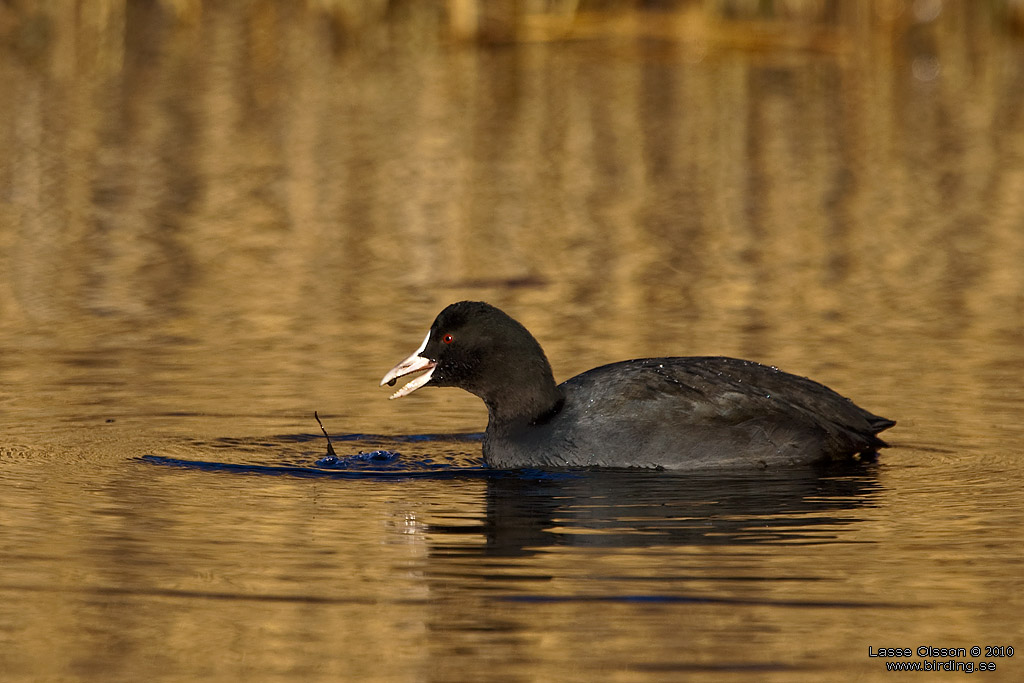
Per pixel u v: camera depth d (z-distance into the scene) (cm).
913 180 2361
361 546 966
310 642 814
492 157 2467
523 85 3003
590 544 971
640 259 1914
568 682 766
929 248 1975
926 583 890
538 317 1642
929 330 1586
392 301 1720
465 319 1216
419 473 1163
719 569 917
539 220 2111
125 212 2133
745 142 2606
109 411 1303
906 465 1160
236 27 3372
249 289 1777
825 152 2545
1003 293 1753
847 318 1641
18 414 1289
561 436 1193
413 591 884
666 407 1191
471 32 3212
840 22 3344
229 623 840
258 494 1088
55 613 850
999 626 827
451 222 2095
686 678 771
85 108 2738
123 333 1580
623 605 861
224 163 2405
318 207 2173
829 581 895
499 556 945
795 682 767
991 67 3212
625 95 2942
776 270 1864
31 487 1091
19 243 1964
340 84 2966
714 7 3200
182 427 1264
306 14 3425
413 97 2883
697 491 1104
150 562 930
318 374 1435
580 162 2452
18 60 3069
